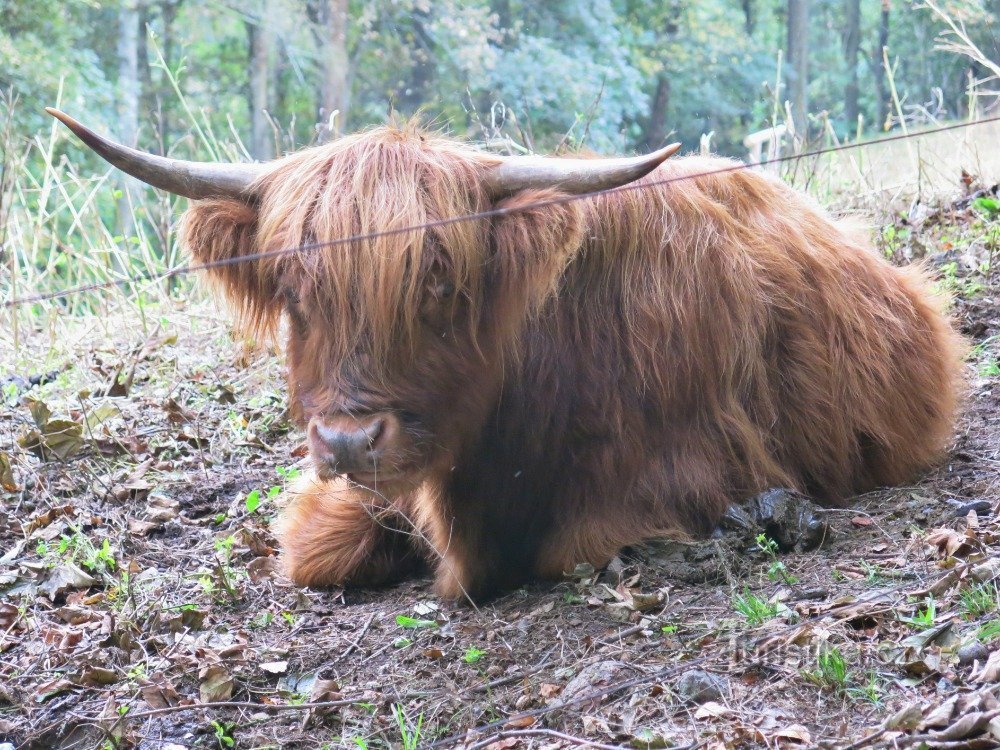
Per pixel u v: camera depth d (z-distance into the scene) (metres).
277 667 3.71
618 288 4.04
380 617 4.09
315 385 3.54
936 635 3.14
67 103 15.02
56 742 3.47
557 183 3.50
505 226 3.53
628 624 3.62
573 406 4.00
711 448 4.16
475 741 3.14
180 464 5.41
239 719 3.48
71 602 4.26
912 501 4.30
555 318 3.96
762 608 3.45
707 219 4.26
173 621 4.03
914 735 2.70
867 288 4.81
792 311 4.41
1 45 14.41
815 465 4.46
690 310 4.11
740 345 4.23
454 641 3.74
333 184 3.51
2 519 4.82
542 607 3.83
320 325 3.47
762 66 16.42
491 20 16.08
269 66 17.83
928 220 7.28
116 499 5.02
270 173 3.78
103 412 5.67
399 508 4.22
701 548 3.92
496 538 4.16
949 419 4.91
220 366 6.48
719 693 3.09
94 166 15.17
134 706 3.57
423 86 17.33
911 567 3.65
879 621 3.28
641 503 4.06
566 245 3.51
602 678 3.28
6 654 3.95
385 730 3.31
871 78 15.41
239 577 4.41
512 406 3.95
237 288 3.83
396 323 3.42
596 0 16.56
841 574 3.70
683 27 16.81
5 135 8.22
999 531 3.77
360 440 3.39
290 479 5.07
